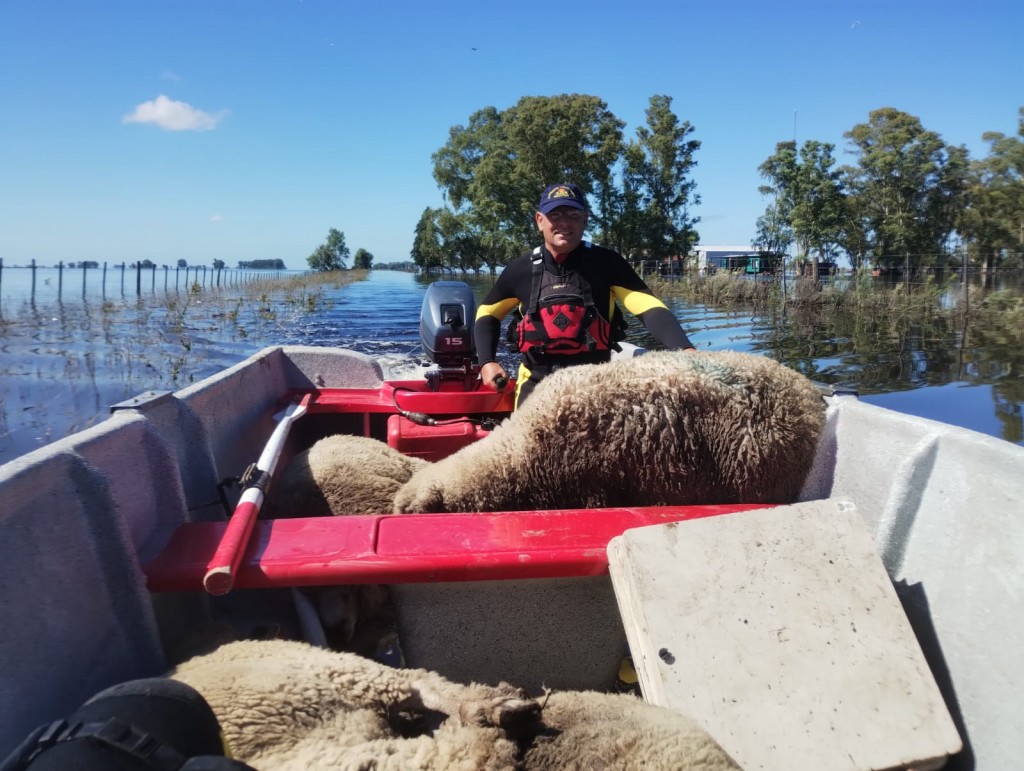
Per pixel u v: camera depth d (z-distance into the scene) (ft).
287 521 7.17
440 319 13.85
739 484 7.31
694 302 109.40
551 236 10.51
